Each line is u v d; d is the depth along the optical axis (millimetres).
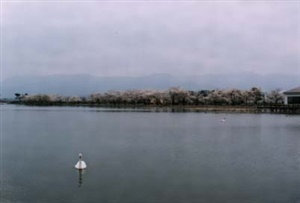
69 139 43594
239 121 71812
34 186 20812
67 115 97312
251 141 41219
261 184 21297
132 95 161000
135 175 23562
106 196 18984
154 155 31250
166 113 105562
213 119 78188
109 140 42500
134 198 18656
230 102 141625
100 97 171750
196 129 55906
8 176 23297
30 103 195750
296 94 107562
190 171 24719
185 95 147875
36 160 28922
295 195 19094
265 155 31281
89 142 40594
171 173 24078
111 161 28359
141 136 46781
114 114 101000
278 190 20016
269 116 87938
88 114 101875
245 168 25688
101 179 22422
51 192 19656
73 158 29859
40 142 40625
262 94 140250
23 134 49656
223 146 36938
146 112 112312
